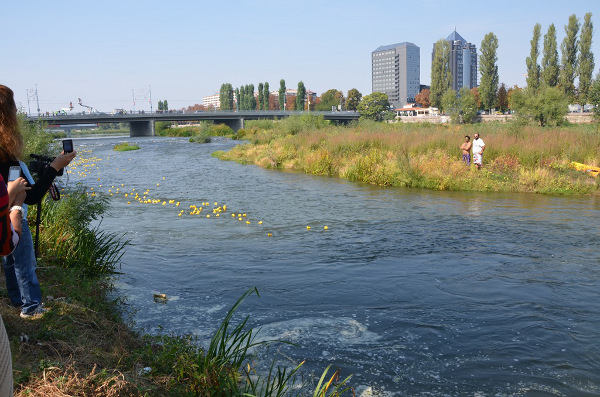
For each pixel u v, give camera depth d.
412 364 4.43
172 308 5.82
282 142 31.11
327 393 3.90
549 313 5.66
